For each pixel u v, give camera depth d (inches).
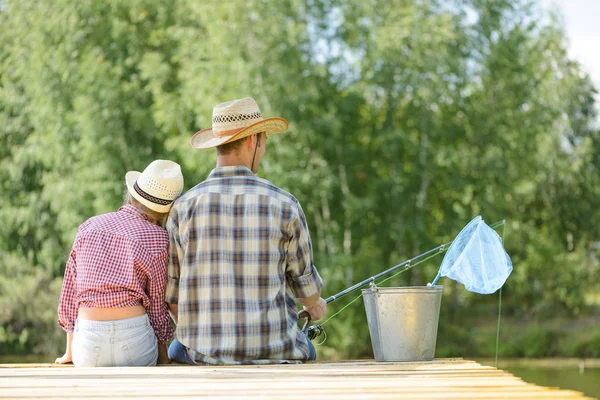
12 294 1191.6
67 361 201.3
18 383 154.5
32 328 1207.6
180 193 205.2
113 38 1175.0
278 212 188.2
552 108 1291.8
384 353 200.8
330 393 142.8
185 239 189.2
